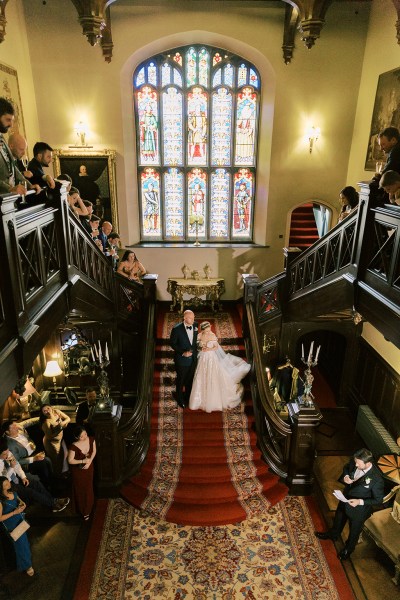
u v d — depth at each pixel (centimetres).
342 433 837
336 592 514
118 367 912
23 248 409
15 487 578
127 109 972
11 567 536
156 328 893
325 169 1013
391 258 436
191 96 1003
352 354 908
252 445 708
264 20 898
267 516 621
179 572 536
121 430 636
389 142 452
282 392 862
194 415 747
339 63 929
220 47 955
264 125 1005
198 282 1015
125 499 643
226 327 963
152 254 1072
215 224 1111
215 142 1045
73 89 928
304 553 564
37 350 427
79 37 890
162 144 1038
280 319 864
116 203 1016
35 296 421
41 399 835
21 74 861
